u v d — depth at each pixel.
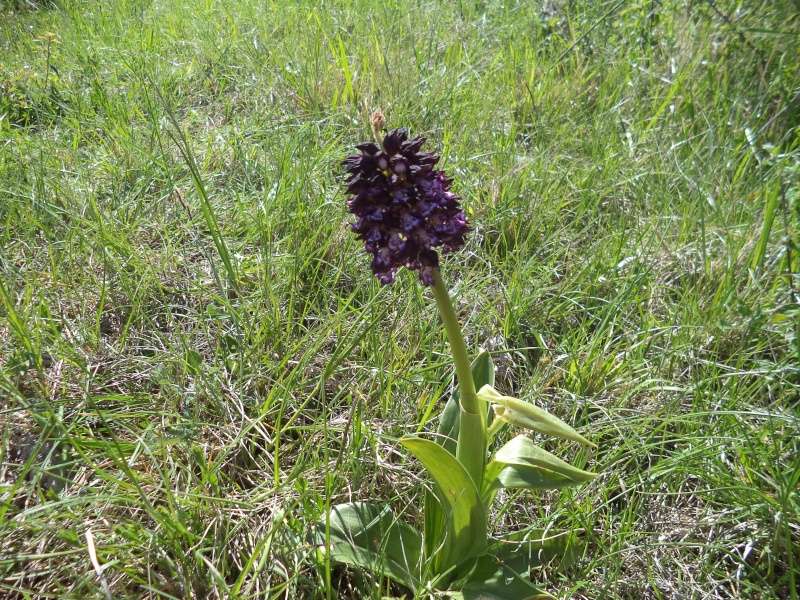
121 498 0.42
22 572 0.42
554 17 1.24
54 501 0.46
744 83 1.01
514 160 0.87
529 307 0.68
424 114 0.96
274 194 0.77
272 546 0.45
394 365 0.60
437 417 0.57
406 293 0.66
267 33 1.26
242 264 0.71
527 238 0.75
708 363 0.59
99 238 0.69
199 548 0.44
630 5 1.19
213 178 0.84
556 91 1.04
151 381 0.59
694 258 0.74
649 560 0.47
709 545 0.46
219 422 0.56
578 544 0.49
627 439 0.52
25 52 1.25
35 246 0.73
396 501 0.51
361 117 0.95
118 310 0.67
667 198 0.80
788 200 0.73
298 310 0.67
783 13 1.04
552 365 0.61
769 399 0.59
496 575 0.44
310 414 0.58
